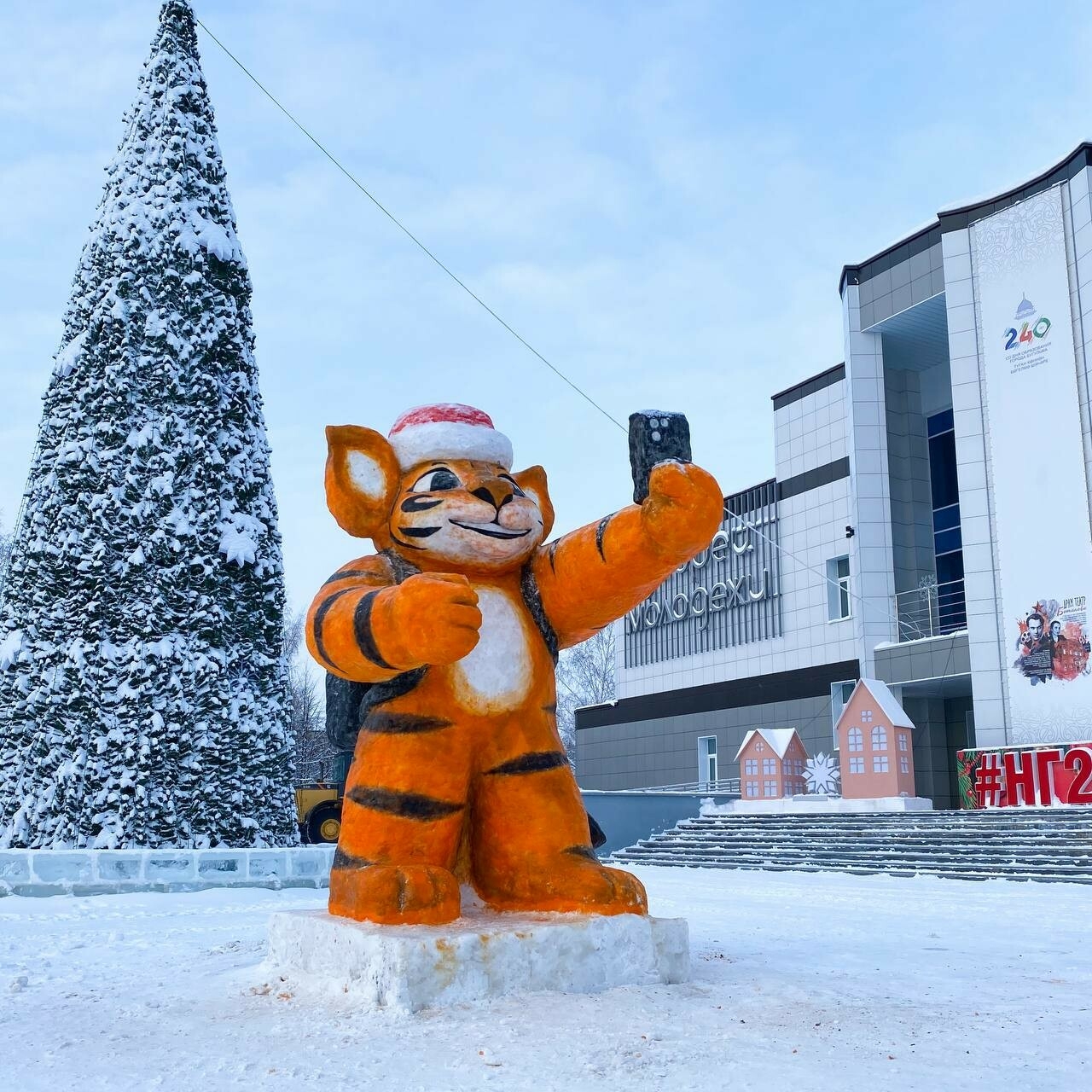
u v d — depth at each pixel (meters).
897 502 31.58
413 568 6.20
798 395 35.38
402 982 5.03
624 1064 4.19
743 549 36.81
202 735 14.38
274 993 5.71
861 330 31.47
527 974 5.36
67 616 14.30
